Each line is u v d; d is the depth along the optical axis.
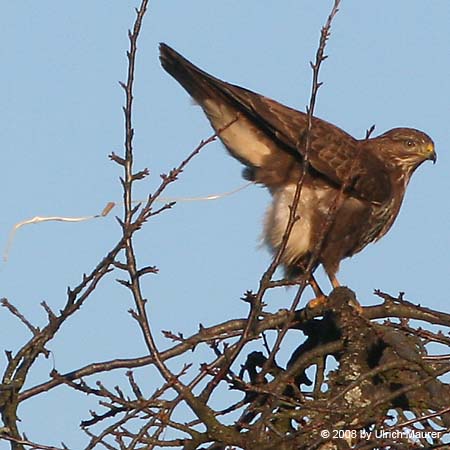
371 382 11.82
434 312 12.70
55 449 10.47
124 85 10.26
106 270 10.52
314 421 10.62
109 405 11.07
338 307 12.84
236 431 10.70
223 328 12.82
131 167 10.36
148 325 10.58
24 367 10.95
